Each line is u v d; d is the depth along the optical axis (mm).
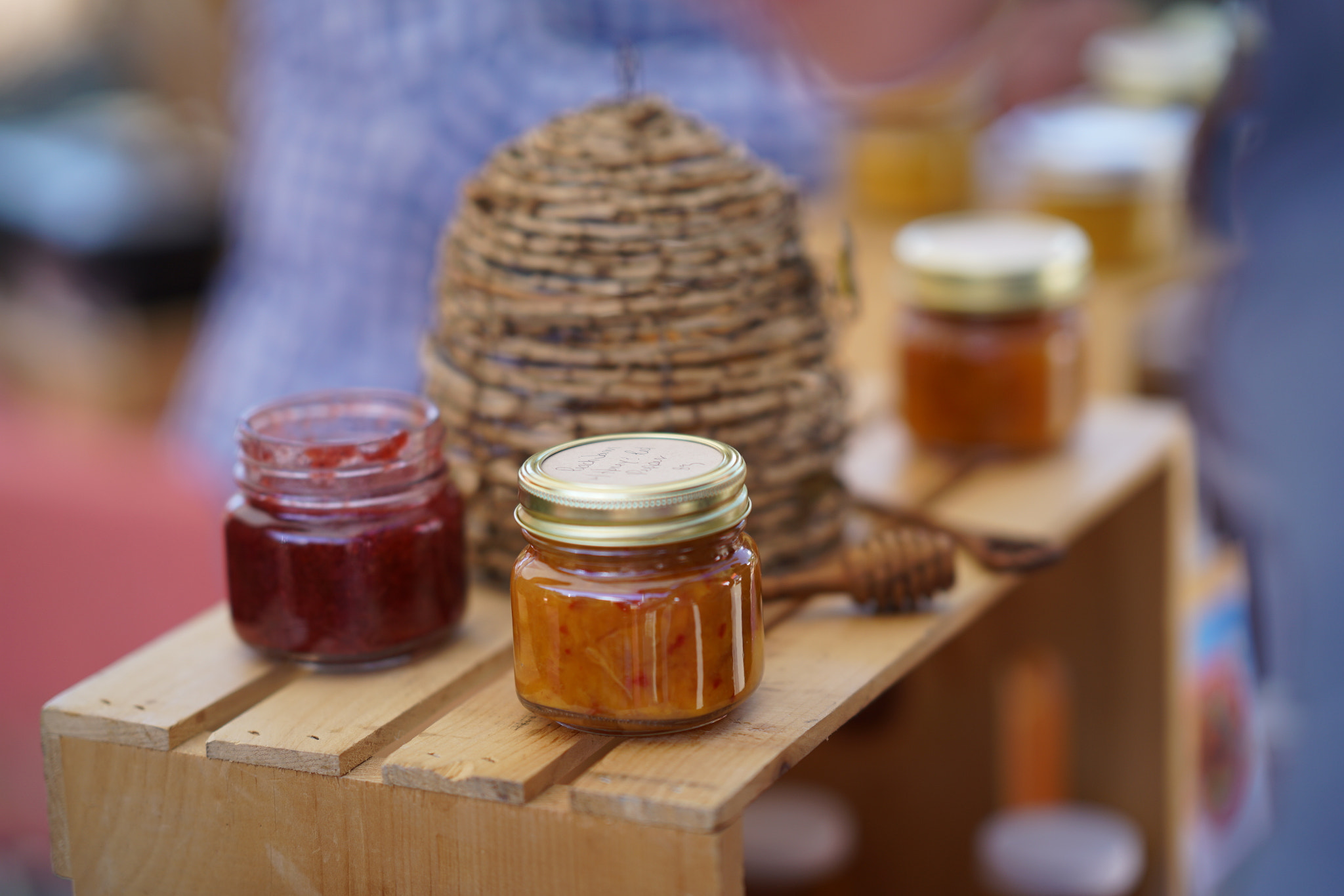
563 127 939
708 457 875
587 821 832
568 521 844
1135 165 1483
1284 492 938
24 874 1502
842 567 935
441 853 851
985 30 1557
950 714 1238
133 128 2377
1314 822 942
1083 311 1103
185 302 2213
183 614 1610
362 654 897
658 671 844
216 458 1386
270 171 1339
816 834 1185
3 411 2068
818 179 1521
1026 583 1194
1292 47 919
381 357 1267
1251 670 1293
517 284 925
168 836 882
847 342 1479
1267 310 935
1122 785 1189
